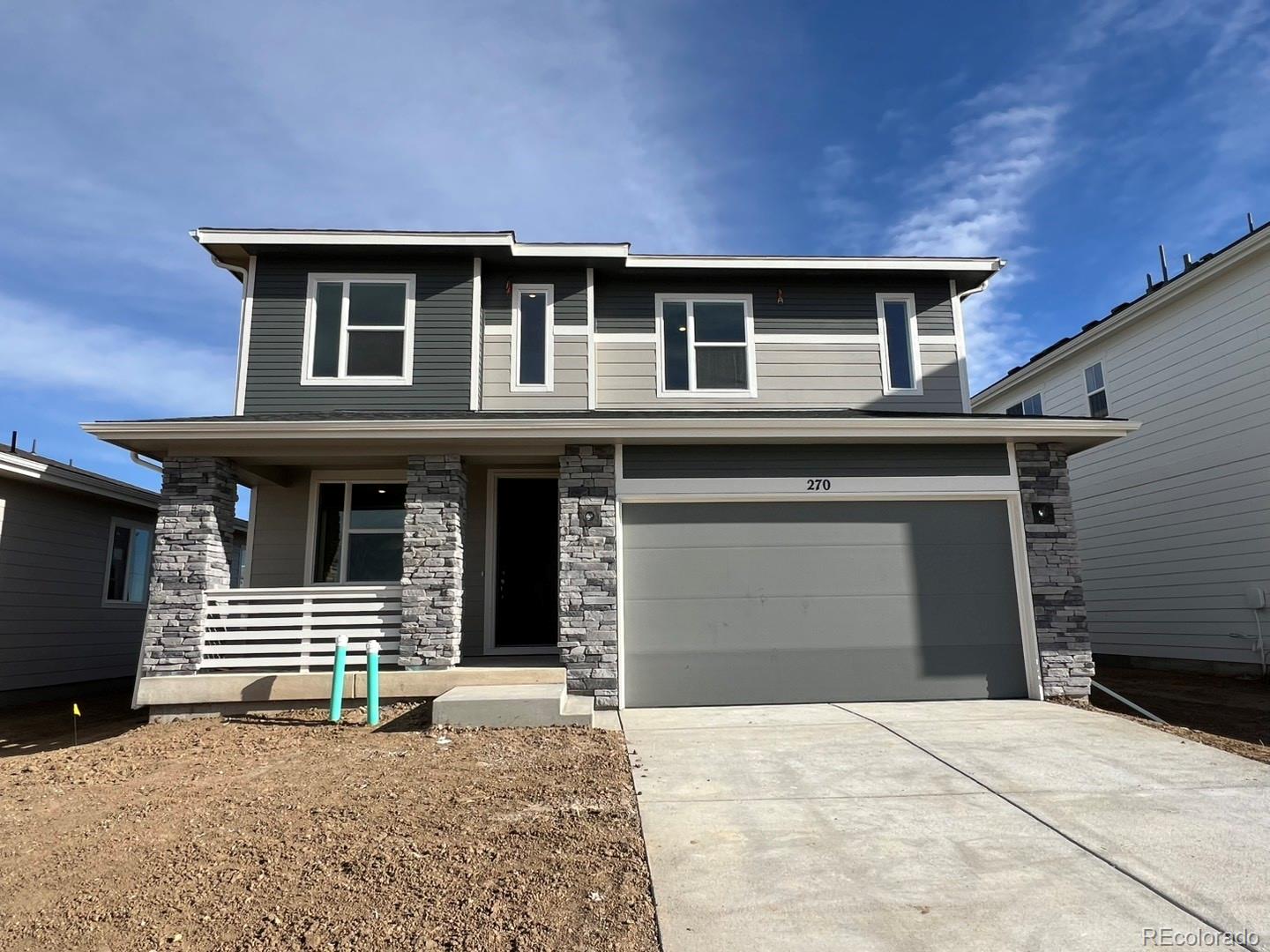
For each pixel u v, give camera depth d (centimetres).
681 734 680
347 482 1009
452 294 1011
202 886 361
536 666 841
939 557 868
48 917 332
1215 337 1139
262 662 809
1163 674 1178
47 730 878
